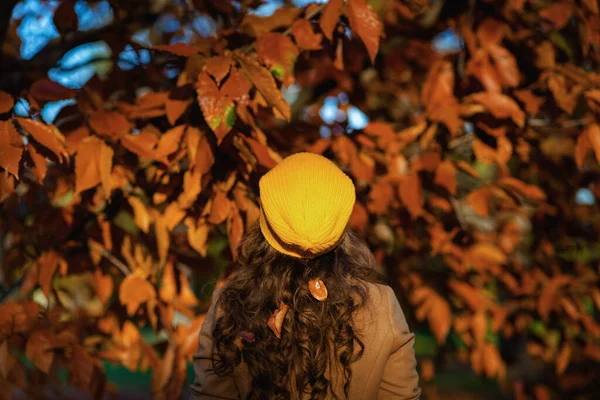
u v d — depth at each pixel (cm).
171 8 311
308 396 143
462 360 359
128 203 215
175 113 183
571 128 253
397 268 301
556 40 249
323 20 183
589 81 220
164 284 227
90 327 243
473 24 254
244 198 191
